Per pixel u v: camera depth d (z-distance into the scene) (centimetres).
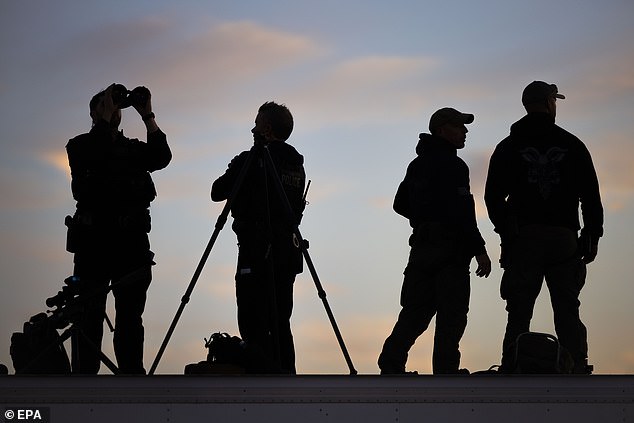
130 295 1459
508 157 1526
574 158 1520
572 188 1517
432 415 1106
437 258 1518
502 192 1527
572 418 1121
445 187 1526
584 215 1531
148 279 1471
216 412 1081
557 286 1514
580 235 1539
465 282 1524
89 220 1462
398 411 1103
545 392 1123
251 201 1453
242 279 1451
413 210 1552
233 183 1470
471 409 1113
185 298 1390
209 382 1085
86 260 1465
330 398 1097
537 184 1512
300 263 1499
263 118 1507
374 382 1106
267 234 1447
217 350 1338
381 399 1103
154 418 1073
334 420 1095
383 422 1101
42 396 1062
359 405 1101
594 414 1124
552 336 1333
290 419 1090
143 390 1075
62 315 1384
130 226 1467
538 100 1535
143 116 1484
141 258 1477
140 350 1460
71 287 1395
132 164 1479
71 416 1065
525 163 1518
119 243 1466
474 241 1510
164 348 1376
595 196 1520
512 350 1335
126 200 1470
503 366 1348
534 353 1315
